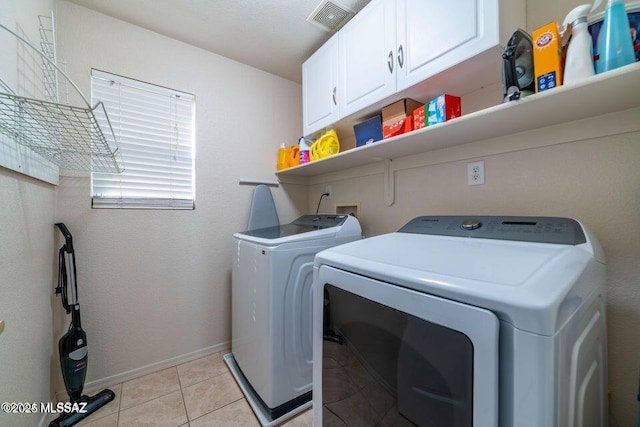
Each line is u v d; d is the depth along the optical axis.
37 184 1.24
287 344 1.38
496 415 0.44
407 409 0.62
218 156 2.07
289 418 1.36
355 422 0.79
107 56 1.64
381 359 0.69
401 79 1.25
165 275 1.84
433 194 1.46
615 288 0.88
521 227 0.88
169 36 1.85
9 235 0.97
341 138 2.15
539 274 0.51
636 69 0.62
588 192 0.94
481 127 1.06
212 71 2.04
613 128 0.88
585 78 0.70
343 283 0.78
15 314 1.01
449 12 1.05
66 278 1.43
